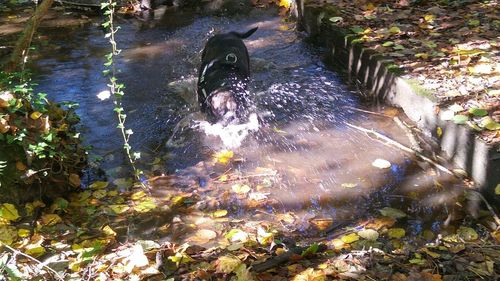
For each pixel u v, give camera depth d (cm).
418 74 303
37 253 199
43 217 220
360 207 235
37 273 188
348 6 401
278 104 316
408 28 359
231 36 345
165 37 410
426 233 217
